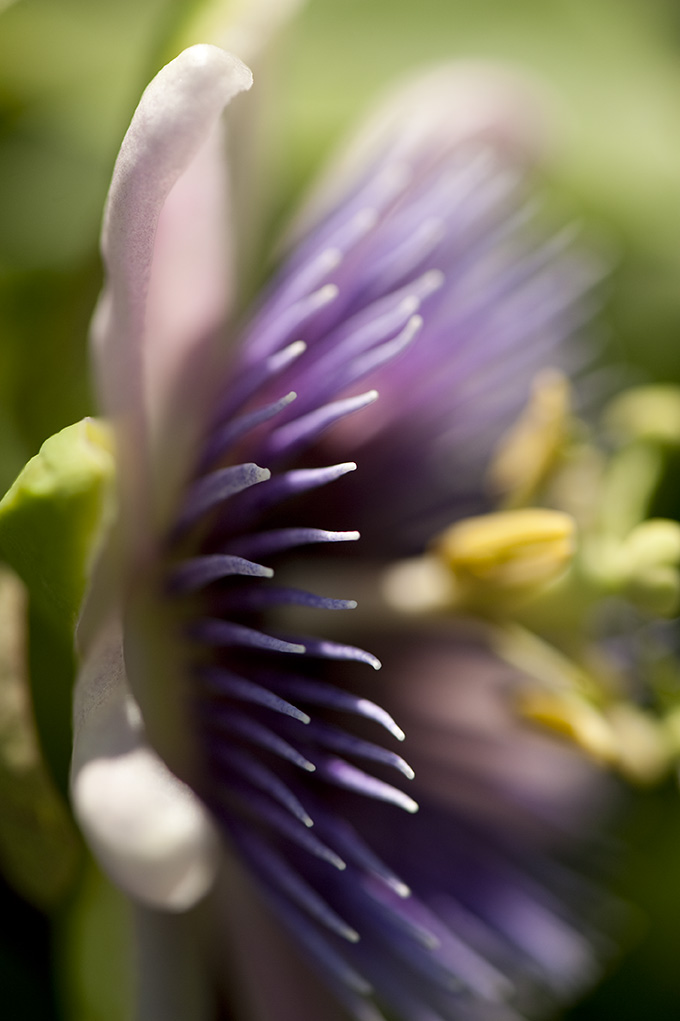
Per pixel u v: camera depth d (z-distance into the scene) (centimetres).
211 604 20
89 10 24
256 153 20
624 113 27
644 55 27
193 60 17
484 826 23
